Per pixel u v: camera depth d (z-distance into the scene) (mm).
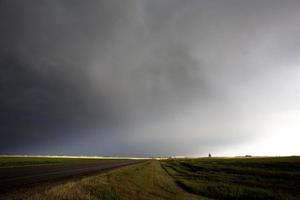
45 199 12328
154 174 45281
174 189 28969
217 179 40344
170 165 92125
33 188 14898
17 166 39438
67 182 18000
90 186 18047
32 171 29047
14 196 11953
